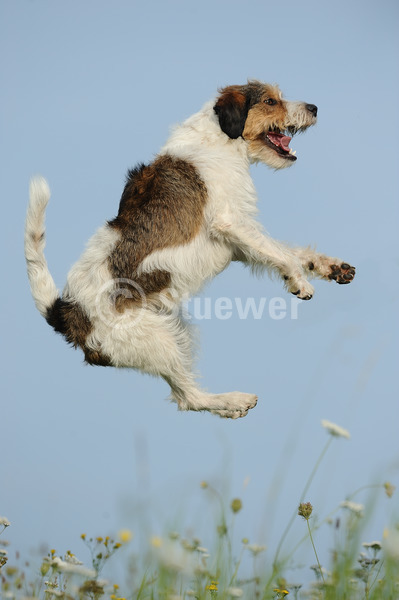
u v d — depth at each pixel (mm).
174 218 7418
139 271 7328
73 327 7445
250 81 8492
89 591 4609
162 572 4629
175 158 7754
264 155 8266
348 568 4473
